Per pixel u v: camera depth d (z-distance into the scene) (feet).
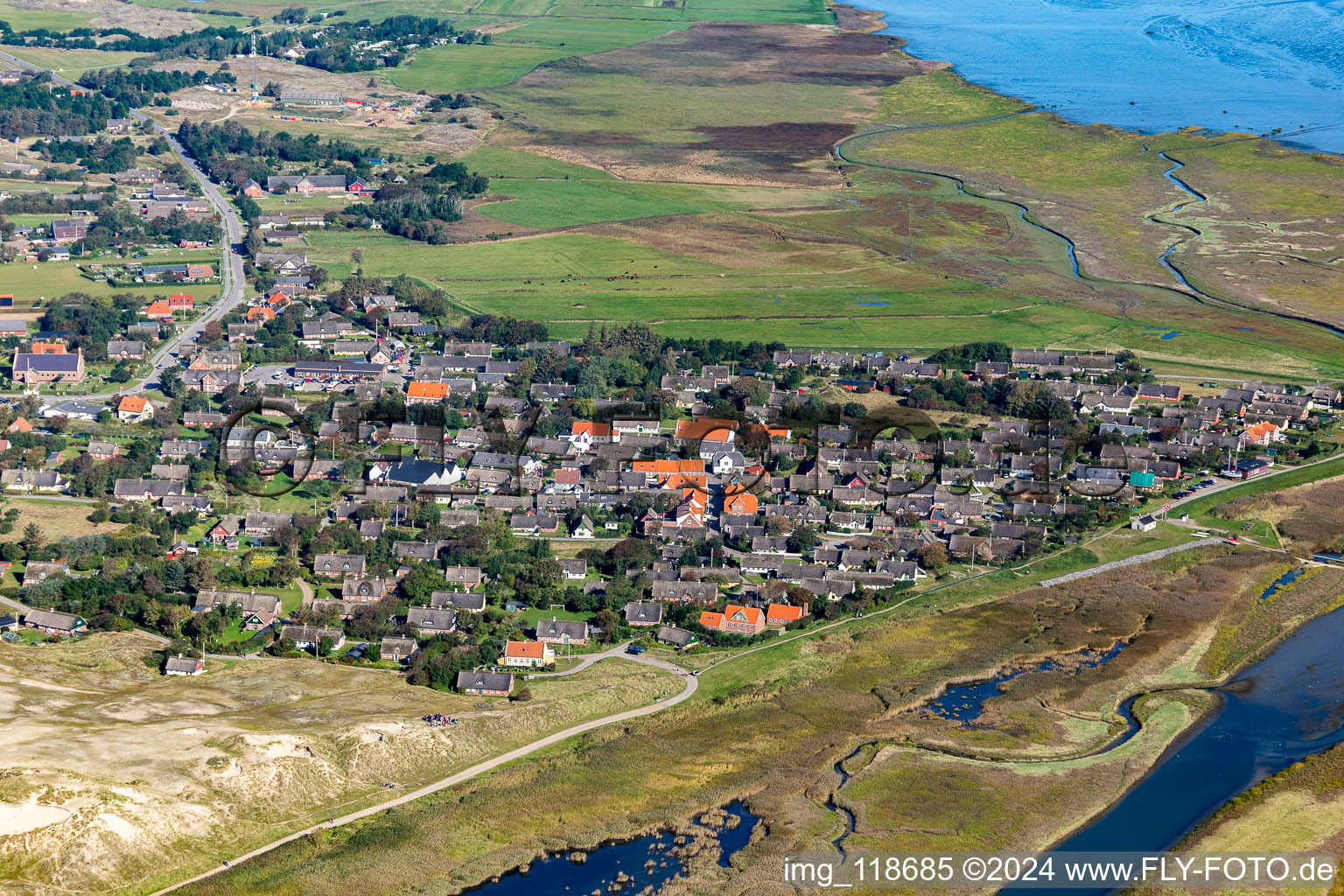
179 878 636.48
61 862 622.95
